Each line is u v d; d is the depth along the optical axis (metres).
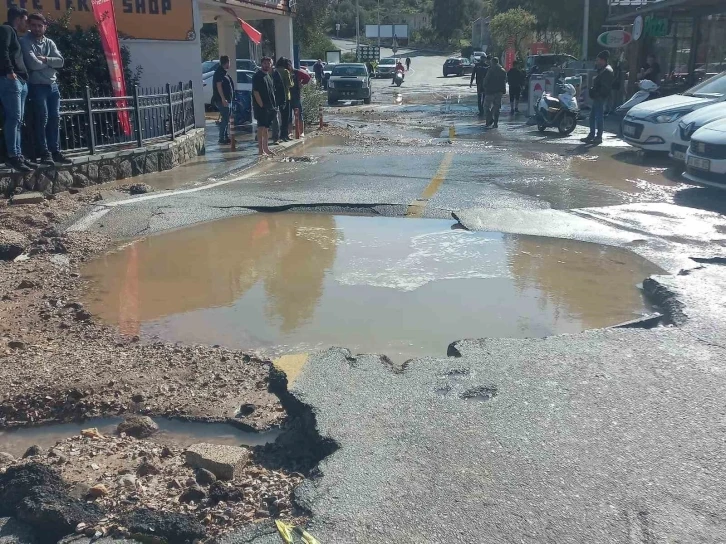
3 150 9.71
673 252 7.14
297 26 49.66
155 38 15.43
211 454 3.51
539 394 4.11
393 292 6.17
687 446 3.57
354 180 11.00
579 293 6.12
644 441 3.62
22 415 4.12
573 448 3.55
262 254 7.32
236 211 9.02
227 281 6.50
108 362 4.73
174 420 4.05
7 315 5.62
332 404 3.98
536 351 4.70
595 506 3.11
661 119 12.95
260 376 4.54
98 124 11.41
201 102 16.28
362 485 3.24
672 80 23.16
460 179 11.08
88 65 12.38
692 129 11.09
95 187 10.25
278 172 11.95
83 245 7.56
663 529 2.96
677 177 11.41
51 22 12.32
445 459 3.45
